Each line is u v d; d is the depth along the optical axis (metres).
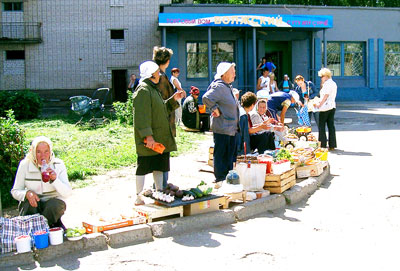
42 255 4.62
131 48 26.77
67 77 26.45
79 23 26.41
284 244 5.03
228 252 4.80
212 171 8.38
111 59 26.64
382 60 27.25
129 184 7.71
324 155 8.39
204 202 5.80
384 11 26.94
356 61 27.16
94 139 11.75
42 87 26.38
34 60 26.30
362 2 36.09
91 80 26.62
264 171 6.60
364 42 27.02
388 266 4.41
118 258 4.66
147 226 5.26
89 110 15.36
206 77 24.73
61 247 4.73
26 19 26.11
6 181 6.74
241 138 7.46
